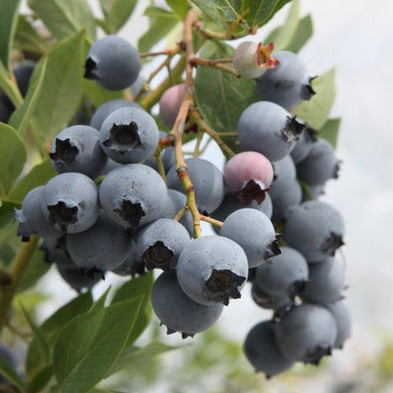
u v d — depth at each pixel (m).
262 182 0.31
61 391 0.31
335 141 0.40
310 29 0.39
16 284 0.38
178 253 0.28
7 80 0.38
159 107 0.35
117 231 0.29
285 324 0.36
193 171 0.30
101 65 0.35
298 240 0.35
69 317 0.38
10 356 0.42
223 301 0.27
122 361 0.36
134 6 0.43
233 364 0.87
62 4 0.41
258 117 0.31
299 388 0.94
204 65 0.33
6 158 0.33
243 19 0.33
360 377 0.99
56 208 0.28
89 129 0.29
